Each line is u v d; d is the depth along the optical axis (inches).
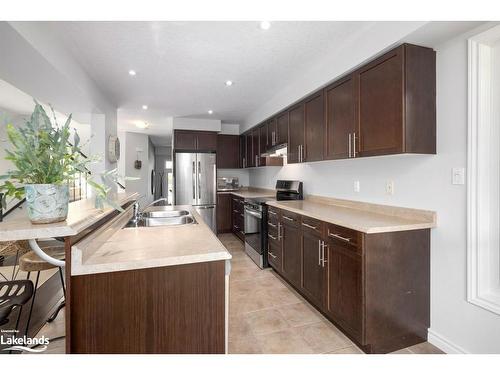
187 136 200.1
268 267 132.6
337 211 93.7
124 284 43.8
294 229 102.5
